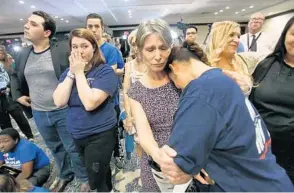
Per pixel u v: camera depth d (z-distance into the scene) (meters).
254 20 3.07
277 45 1.31
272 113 1.31
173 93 1.06
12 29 13.32
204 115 0.63
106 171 1.62
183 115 0.65
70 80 1.45
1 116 3.15
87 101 1.38
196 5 8.79
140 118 1.09
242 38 3.24
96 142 1.52
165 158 0.65
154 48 0.92
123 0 7.31
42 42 1.75
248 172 0.68
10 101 3.11
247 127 0.67
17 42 14.23
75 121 1.51
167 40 0.91
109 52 2.28
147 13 10.31
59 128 1.88
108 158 1.58
